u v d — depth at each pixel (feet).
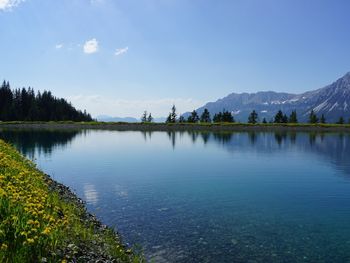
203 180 119.75
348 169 150.30
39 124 504.02
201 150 224.94
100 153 198.39
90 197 90.33
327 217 76.59
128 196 92.48
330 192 103.40
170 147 243.40
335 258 53.36
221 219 73.26
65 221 44.98
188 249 55.62
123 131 447.42
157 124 506.89
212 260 51.70
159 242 58.34
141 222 69.21
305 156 196.75
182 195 95.30
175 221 70.59
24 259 33.06
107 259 42.91
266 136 367.45
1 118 571.28
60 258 36.76
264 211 80.84
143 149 226.99
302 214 78.69
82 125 512.63
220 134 397.80
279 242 60.13
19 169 63.82
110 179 117.80
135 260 46.98
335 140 317.83
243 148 240.32
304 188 109.29
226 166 155.02
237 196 95.81
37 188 57.00
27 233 35.17
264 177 128.16
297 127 480.64
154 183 112.16
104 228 61.26
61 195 73.31
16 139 269.44
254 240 60.70
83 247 43.11
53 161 160.56
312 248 57.52
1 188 42.60
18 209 39.81
